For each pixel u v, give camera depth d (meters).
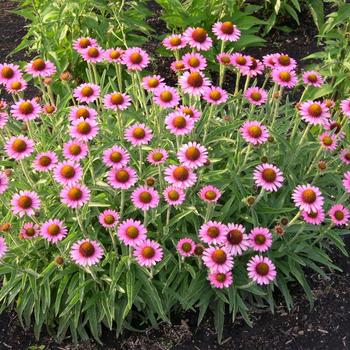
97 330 2.47
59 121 2.65
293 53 3.70
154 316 2.54
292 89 3.45
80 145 2.36
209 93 2.49
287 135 2.96
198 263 2.48
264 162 2.55
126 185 2.31
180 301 2.46
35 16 3.28
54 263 2.45
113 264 2.47
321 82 2.68
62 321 2.48
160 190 2.50
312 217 2.36
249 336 2.50
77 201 2.27
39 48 3.19
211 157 2.67
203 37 2.66
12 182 2.56
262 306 2.55
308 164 2.71
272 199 2.63
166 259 2.45
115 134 2.65
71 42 3.26
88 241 2.29
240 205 2.56
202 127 2.67
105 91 2.86
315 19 3.69
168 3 3.54
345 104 2.54
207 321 2.54
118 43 3.34
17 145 2.36
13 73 2.59
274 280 2.51
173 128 2.38
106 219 2.33
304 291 2.62
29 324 2.51
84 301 2.51
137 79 2.82
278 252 2.56
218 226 2.31
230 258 2.29
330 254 2.73
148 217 2.53
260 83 3.54
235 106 2.82
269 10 3.91
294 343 2.48
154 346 2.48
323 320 2.54
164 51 3.56
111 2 3.31
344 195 2.50
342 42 2.98
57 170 2.30
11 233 2.46
